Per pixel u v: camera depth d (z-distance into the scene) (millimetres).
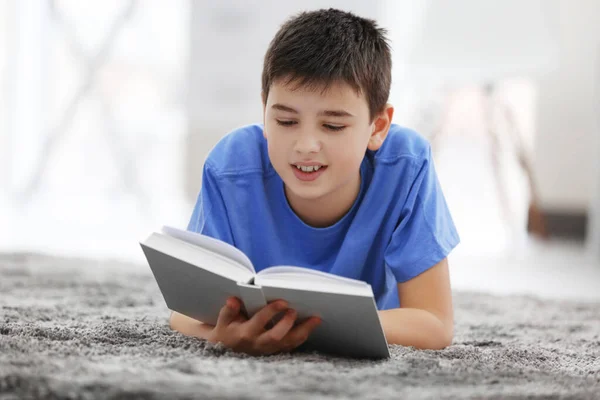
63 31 4273
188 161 4906
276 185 1600
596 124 4402
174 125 4910
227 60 4066
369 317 1221
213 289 1305
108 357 1215
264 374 1123
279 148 1411
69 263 2697
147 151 5051
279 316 1304
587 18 4398
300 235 1595
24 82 4855
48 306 1799
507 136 4414
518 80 4559
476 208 4680
